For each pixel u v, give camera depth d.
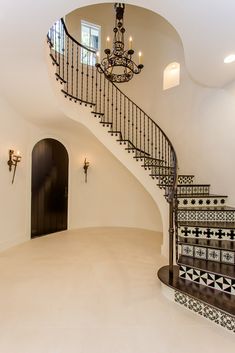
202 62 3.03
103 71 3.30
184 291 2.43
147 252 4.08
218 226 3.08
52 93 3.59
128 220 6.01
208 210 3.41
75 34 5.73
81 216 5.85
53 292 2.69
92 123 4.46
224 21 2.17
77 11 5.79
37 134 4.95
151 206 5.74
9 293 2.64
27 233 4.75
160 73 5.42
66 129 5.19
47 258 3.75
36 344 1.86
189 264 2.69
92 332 2.02
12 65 2.89
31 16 2.07
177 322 2.19
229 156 3.94
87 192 5.90
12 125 4.25
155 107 5.48
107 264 3.54
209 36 2.42
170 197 3.03
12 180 4.32
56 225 5.45
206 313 2.25
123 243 4.60
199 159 4.52
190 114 4.74
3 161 4.07
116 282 2.96
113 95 5.90
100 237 5.02
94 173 5.96
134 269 3.37
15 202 4.41
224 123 4.03
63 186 5.54
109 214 6.10
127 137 5.84
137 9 5.86
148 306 2.44
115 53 3.12
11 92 3.61
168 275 2.83
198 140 4.55
